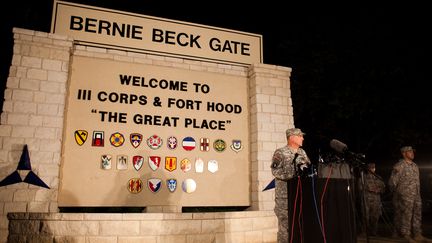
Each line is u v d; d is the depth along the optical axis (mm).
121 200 6887
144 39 7730
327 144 12484
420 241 7109
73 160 6773
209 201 7531
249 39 8664
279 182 5105
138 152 7195
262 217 7156
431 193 15453
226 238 6543
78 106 7020
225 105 8156
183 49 7992
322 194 3990
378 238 7633
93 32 7410
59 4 7320
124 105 7316
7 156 6297
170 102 7680
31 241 5656
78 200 6656
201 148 7703
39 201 6320
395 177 7344
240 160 8016
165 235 6066
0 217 6098
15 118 6473
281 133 8203
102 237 5824
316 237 3932
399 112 11781
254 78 8305
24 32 6785
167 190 7234
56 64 6879
